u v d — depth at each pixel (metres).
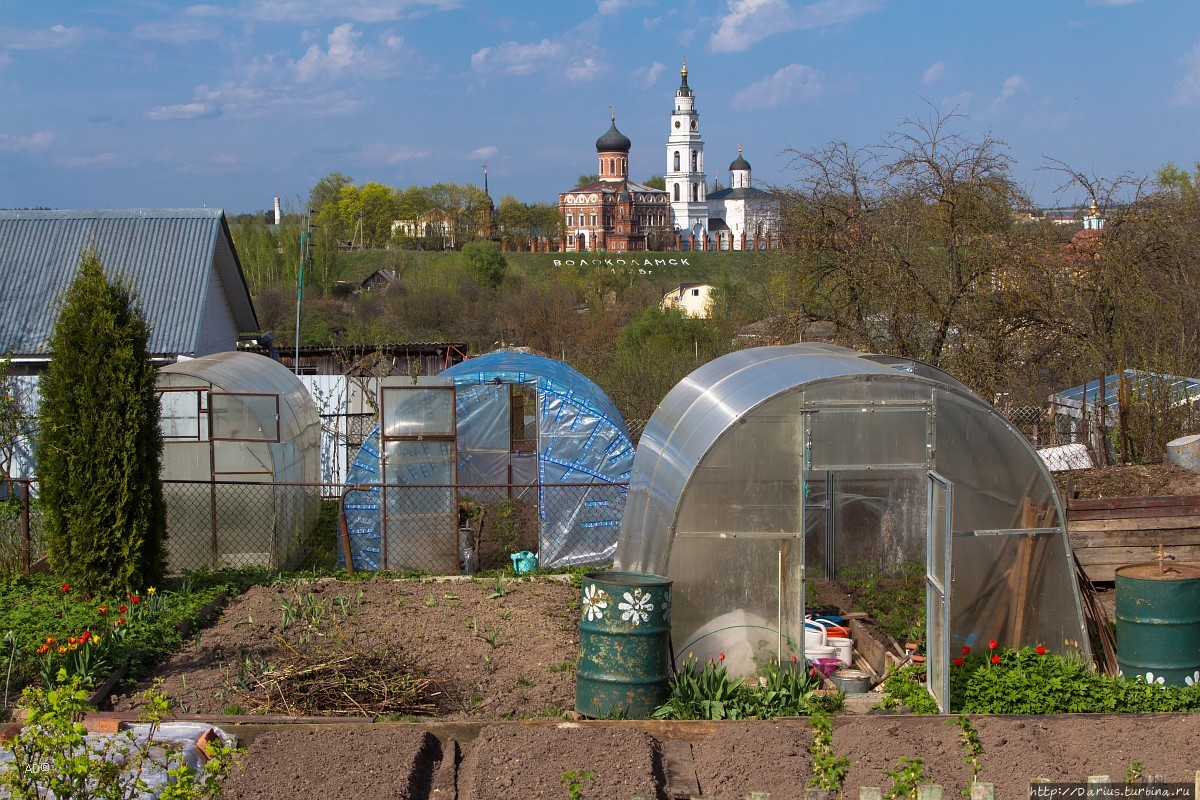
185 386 14.01
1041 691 8.09
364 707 8.31
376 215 130.62
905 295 17.81
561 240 135.25
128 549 11.33
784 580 9.18
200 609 11.05
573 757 6.66
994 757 6.67
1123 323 19.44
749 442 9.12
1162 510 10.97
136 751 6.34
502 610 11.47
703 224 147.12
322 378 21.48
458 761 6.99
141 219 23.70
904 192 18.06
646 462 10.66
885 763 6.57
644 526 10.05
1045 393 21.23
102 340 11.32
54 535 11.34
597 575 8.58
